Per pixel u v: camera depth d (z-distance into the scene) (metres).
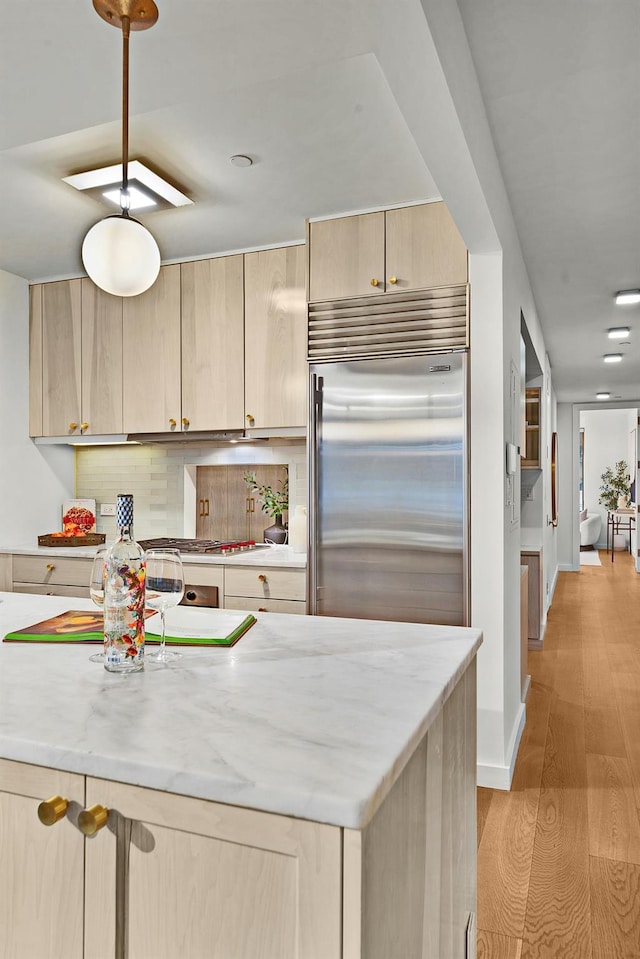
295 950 0.79
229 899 0.83
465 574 2.91
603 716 3.75
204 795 0.82
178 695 1.12
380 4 1.40
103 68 1.68
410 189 2.96
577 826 2.55
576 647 5.34
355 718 1.01
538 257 3.85
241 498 4.20
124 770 0.86
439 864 1.19
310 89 2.17
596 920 2.01
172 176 2.82
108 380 3.97
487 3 1.79
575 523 10.18
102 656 1.36
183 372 3.77
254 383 3.59
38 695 1.12
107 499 4.53
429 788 1.12
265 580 3.34
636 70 2.09
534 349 4.71
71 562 3.82
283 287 3.54
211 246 3.62
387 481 3.07
